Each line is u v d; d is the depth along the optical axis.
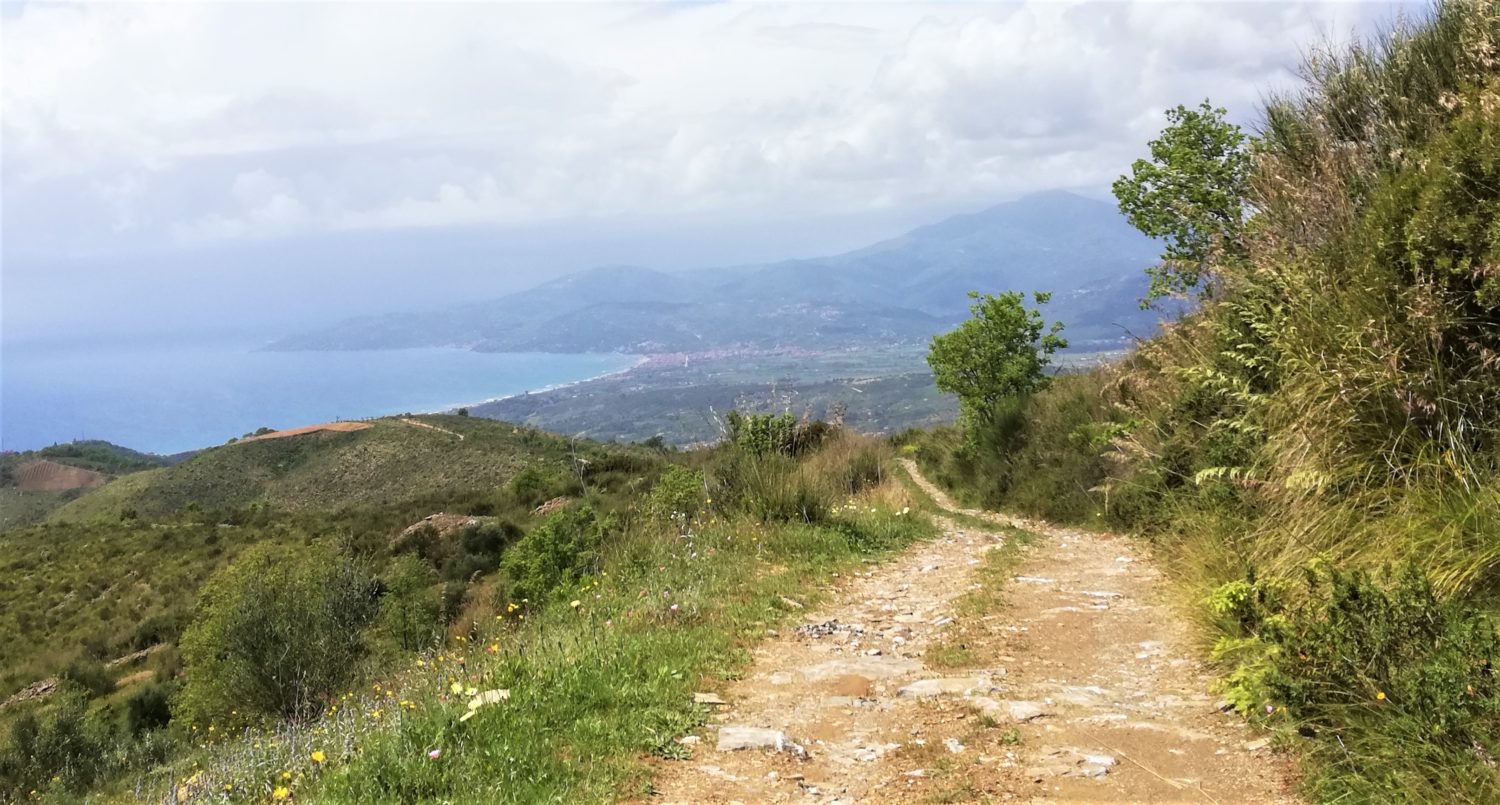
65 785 18.41
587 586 9.45
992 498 17.66
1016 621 6.85
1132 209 13.86
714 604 7.55
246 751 6.14
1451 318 4.77
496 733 4.31
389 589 22.81
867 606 7.85
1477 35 6.09
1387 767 3.06
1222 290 8.94
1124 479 11.69
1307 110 7.74
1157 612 6.67
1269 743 3.72
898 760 4.07
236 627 18.03
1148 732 4.13
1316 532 4.85
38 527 67.19
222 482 89.19
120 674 33.50
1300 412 5.19
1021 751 4.04
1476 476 4.23
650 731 4.45
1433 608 3.42
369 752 4.25
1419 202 5.24
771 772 4.00
